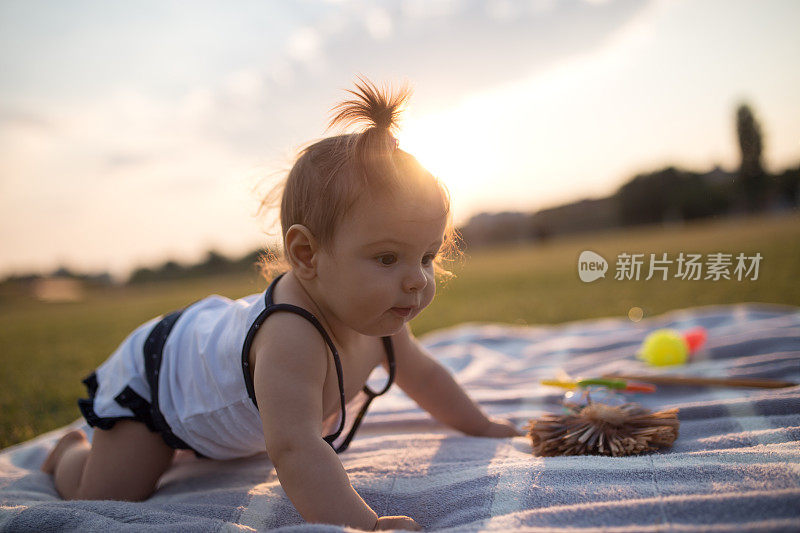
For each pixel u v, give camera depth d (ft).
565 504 3.67
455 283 28.91
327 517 3.58
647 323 10.89
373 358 5.01
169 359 4.97
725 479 3.73
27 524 3.84
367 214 3.80
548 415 5.21
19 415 8.48
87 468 5.03
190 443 4.93
